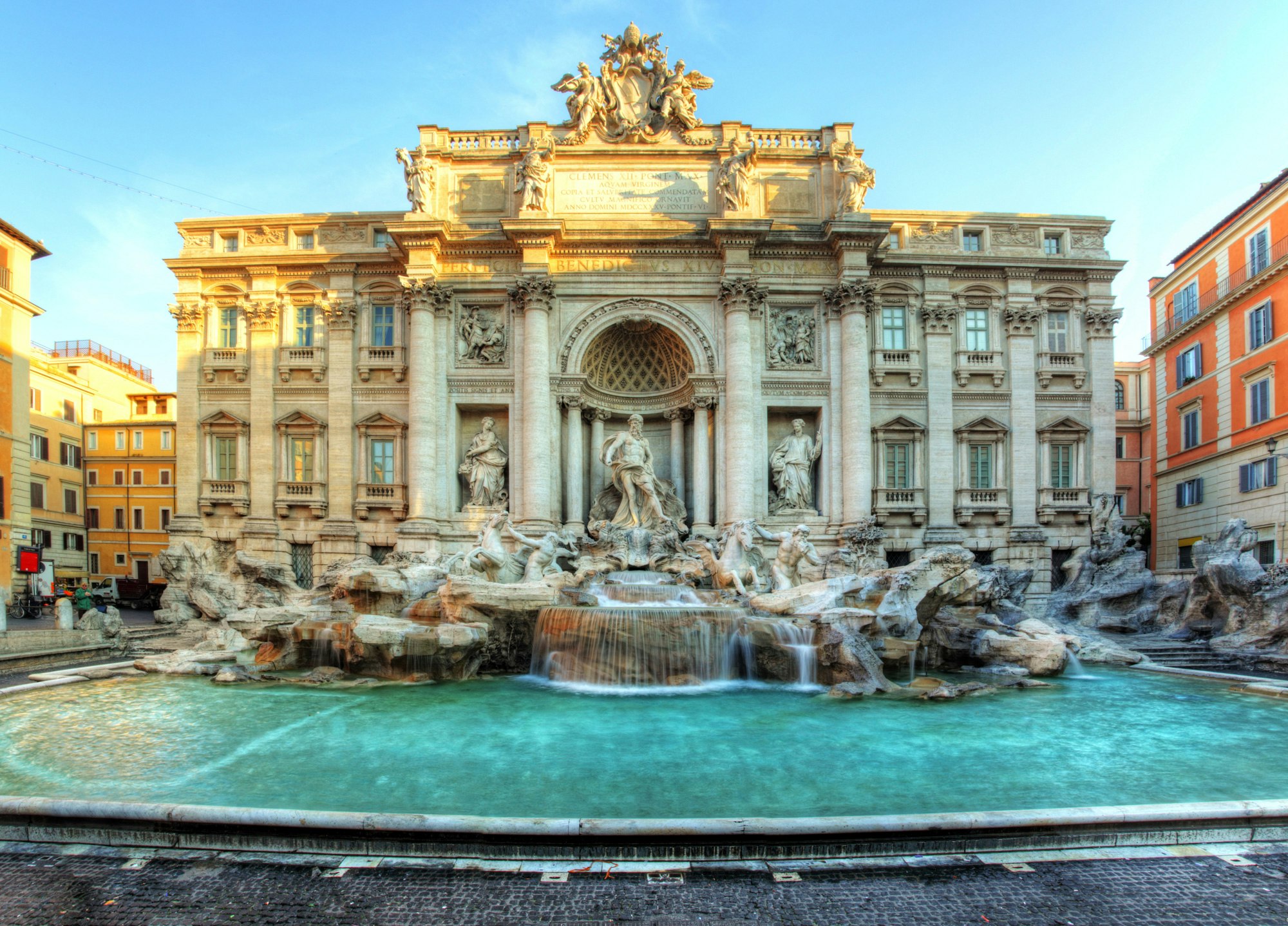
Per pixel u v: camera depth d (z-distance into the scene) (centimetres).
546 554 2978
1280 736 1580
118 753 1413
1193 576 3141
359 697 1984
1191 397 4453
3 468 4088
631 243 3703
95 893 843
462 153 3794
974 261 3869
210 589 3534
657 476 4031
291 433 3822
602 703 1938
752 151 3678
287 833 954
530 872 897
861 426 3625
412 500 3562
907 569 2608
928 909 816
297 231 3944
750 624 2323
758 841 933
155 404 6669
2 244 4091
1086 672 2459
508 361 3731
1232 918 798
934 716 1762
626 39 3844
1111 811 976
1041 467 3862
